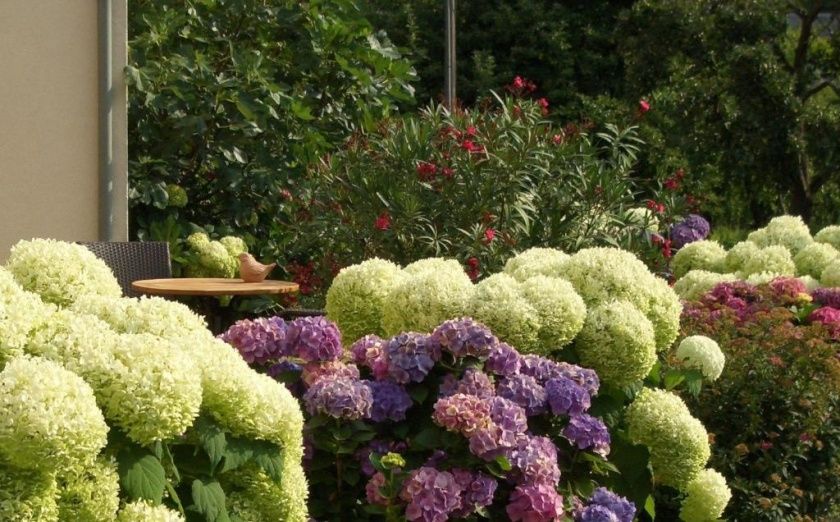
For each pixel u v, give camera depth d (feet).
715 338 17.22
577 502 11.64
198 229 25.85
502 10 67.72
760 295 19.79
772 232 27.55
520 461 10.80
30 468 7.04
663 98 53.36
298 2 28.66
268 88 25.98
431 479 10.51
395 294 13.43
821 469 17.49
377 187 24.21
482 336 11.43
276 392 8.67
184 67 25.77
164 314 9.30
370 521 11.26
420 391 11.43
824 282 24.26
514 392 11.45
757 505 16.15
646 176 53.93
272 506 8.71
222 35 28.25
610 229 24.85
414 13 69.15
